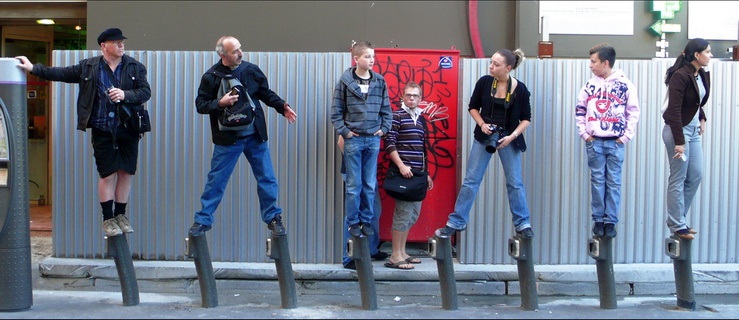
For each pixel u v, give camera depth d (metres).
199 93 6.09
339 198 7.11
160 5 8.21
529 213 6.96
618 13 8.30
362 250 6.20
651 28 8.30
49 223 9.01
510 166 6.36
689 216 7.32
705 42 6.23
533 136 7.14
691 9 8.32
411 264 6.94
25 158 5.90
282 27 8.24
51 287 6.96
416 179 6.77
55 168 7.15
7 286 5.89
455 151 7.35
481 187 7.15
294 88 7.08
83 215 7.17
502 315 6.05
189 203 7.12
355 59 6.33
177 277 6.94
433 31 8.30
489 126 6.22
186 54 7.07
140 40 8.22
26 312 5.93
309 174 7.11
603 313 6.16
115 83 6.02
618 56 8.32
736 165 7.34
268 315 5.98
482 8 8.35
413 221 7.00
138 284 6.91
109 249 6.17
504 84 6.34
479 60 7.08
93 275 6.97
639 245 7.28
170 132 7.10
